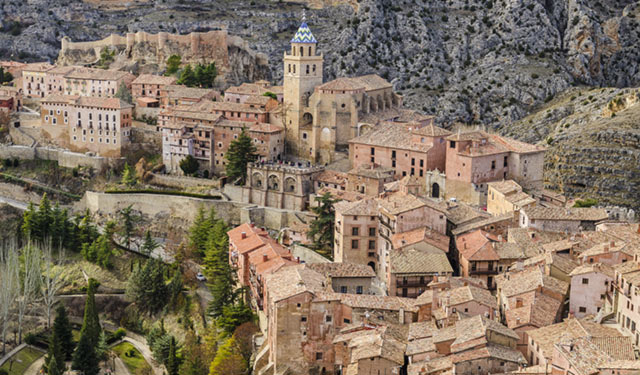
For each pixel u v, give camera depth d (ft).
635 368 621.31
